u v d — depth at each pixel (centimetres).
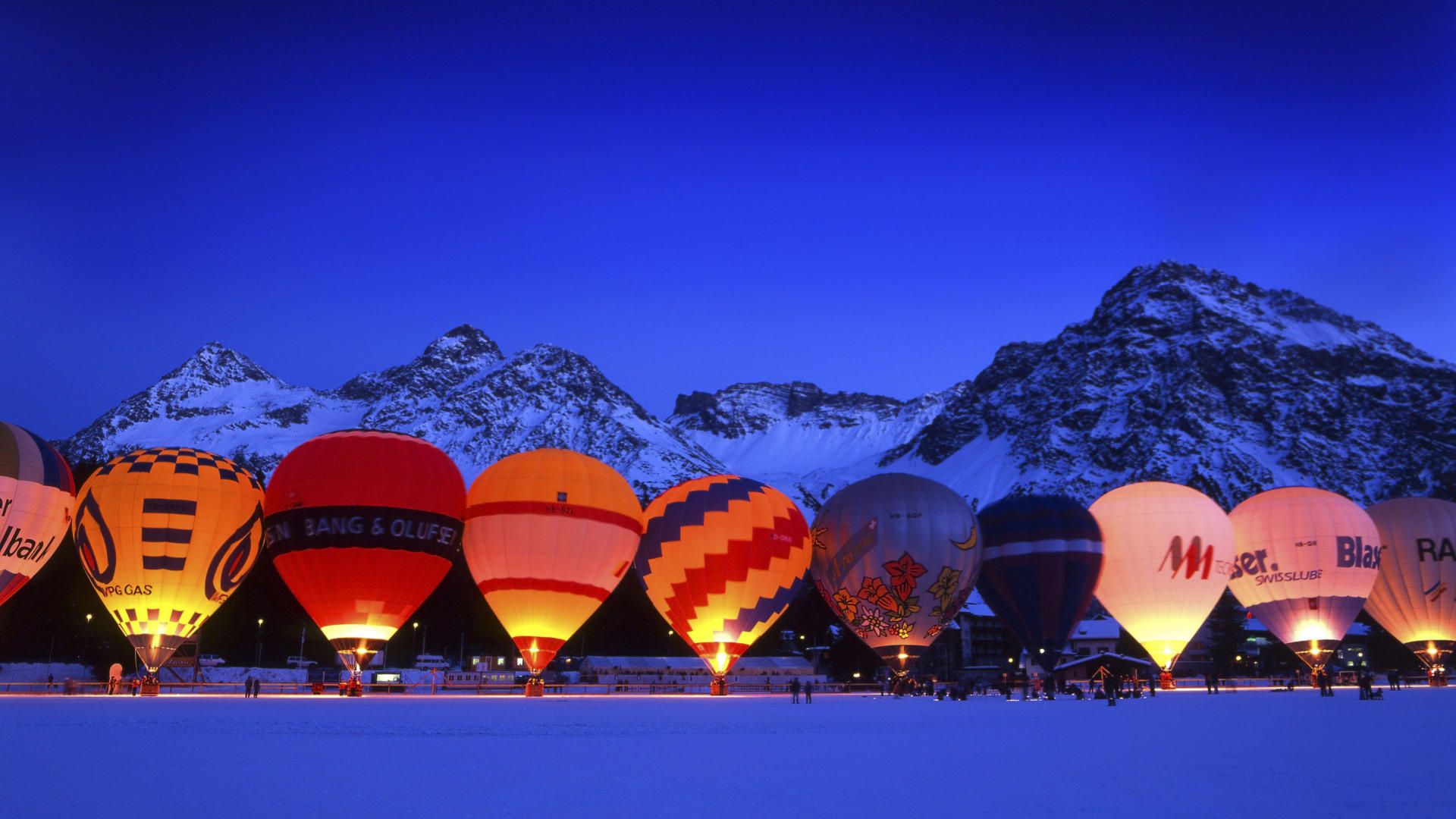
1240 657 14762
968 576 6919
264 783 2027
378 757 2488
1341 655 14625
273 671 9519
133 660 9788
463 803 1814
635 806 1802
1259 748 2778
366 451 5972
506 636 12738
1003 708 5394
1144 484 7781
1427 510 8156
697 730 3494
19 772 2152
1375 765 2369
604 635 13150
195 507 5847
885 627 6900
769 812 1748
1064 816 1709
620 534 6397
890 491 6981
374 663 10344
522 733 3316
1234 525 8025
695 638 6775
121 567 5809
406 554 5884
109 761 2341
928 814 1728
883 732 3441
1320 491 7944
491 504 6222
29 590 9562
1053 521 7238
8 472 5672
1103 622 15112
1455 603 8006
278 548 5938
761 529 6675
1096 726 3756
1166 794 1936
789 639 13988
